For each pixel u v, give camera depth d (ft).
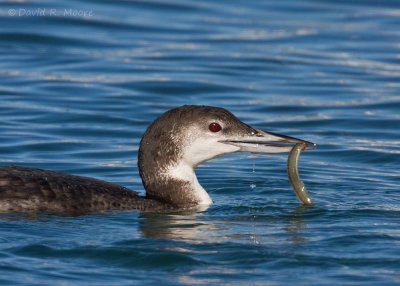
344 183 50.34
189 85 72.28
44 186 41.11
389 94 71.56
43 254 36.58
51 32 85.46
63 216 40.86
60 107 65.62
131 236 39.06
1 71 74.49
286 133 61.98
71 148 56.90
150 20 91.45
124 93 69.82
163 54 81.10
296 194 44.88
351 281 34.53
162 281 34.42
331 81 75.10
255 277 34.91
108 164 53.98
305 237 39.42
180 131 44.24
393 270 35.63
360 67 79.61
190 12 95.20
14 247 36.94
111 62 78.13
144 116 64.59
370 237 39.42
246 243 38.47
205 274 35.22
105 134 60.44
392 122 64.49
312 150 58.08
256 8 98.17
